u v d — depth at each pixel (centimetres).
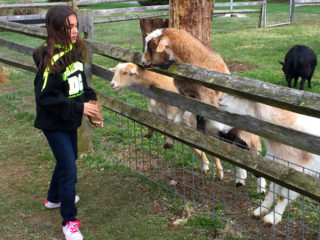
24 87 823
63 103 314
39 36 517
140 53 395
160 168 486
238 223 363
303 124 338
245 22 1875
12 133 607
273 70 957
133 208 399
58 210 403
